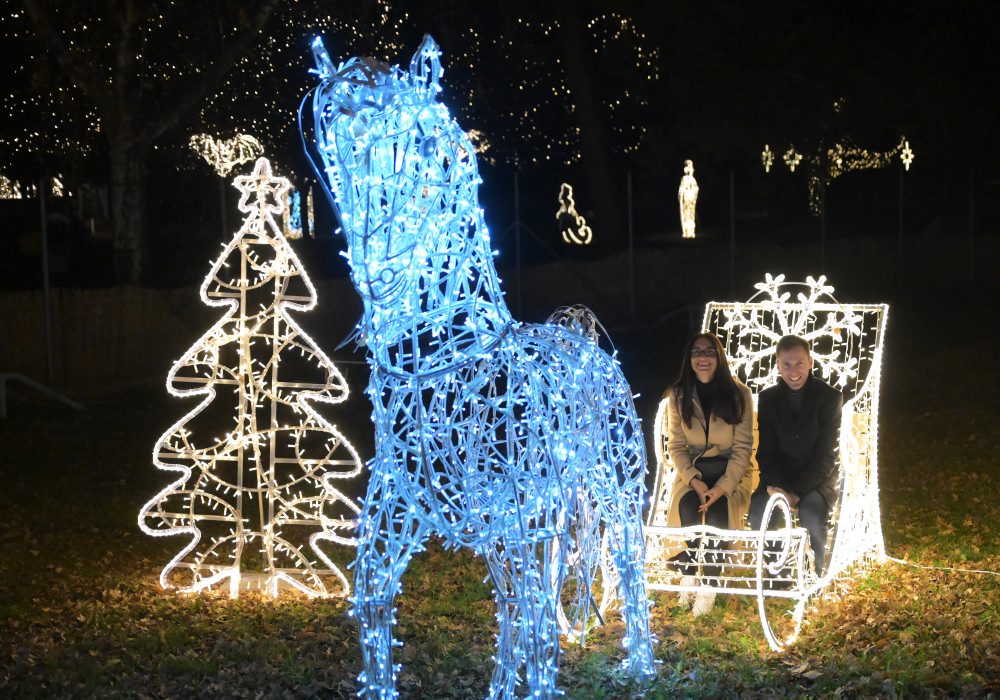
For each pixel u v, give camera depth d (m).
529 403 5.25
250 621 6.91
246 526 9.77
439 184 4.95
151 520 9.96
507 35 25.00
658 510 7.22
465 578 7.79
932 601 6.95
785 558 6.31
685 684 5.77
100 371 16.27
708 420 7.15
